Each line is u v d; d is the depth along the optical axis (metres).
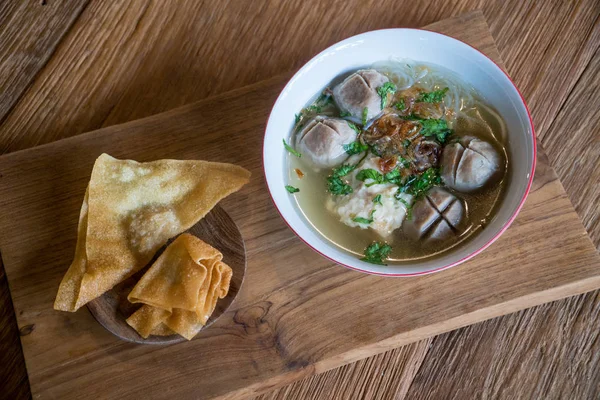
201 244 0.41
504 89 0.41
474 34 0.47
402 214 0.41
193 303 0.39
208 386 0.41
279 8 0.50
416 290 0.42
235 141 0.45
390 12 0.50
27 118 0.49
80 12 0.50
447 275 0.42
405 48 0.42
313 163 0.43
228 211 0.44
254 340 0.42
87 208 0.42
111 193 0.42
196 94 0.49
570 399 0.44
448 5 0.49
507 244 0.43
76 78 0.49
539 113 0.49
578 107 0.48
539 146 0.44
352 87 0.42
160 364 0.42
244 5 0.50
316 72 0.42
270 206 0.44
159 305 0.40
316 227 0.42
